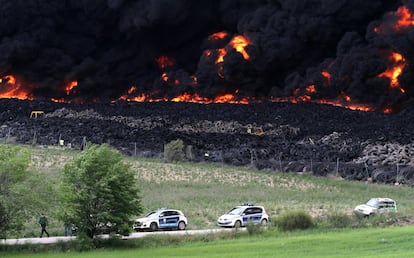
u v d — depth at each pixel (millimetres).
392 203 153000
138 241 117188
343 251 96000
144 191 187875
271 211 161125
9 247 110188
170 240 118125
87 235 113375
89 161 115438
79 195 112875
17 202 110250
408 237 107562
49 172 197000
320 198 185625
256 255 94188
